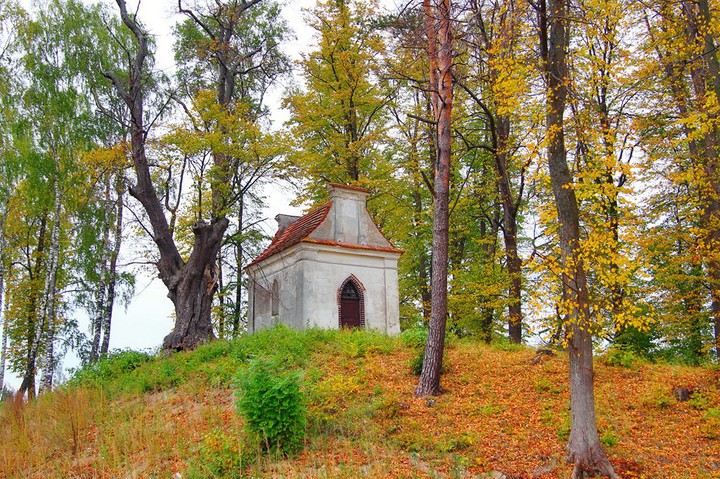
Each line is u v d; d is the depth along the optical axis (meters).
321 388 12.95
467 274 24.52
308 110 27.31
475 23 14.04
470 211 27.23
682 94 14.27
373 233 25.83
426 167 26.20
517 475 9.12
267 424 10.41
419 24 14.70
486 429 11.05
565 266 9.22
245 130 22.62
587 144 10.84
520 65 10.23
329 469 9.57
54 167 24.70
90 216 27.38
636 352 17.45
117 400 16.39
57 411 15.40
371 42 25.31
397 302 25.17
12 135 25.06
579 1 10.21
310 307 22.66
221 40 25.77
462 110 21.45
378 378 14.63
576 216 9.97
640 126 10.97
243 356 17.59
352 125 27.91
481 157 24.19
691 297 18.30
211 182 22.77
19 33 25.64
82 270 28.23
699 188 14.35
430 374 13.30
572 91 10.64
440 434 10.92
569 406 11.66
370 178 27.91
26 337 29.84
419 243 29.20
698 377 13.12
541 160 10.19
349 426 11.38
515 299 20.81
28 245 30.56
